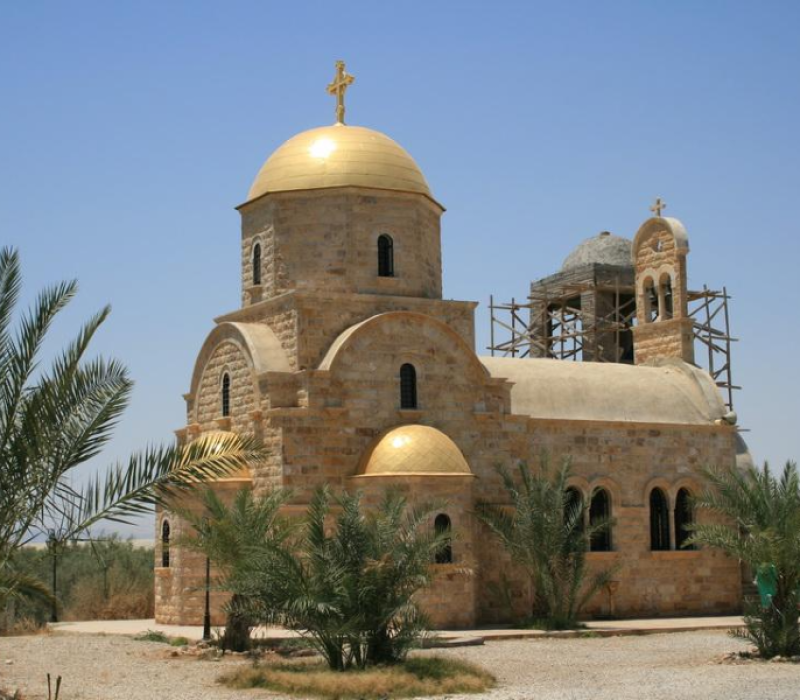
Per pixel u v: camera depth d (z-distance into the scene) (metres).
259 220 44.25
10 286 21.89
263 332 42.41
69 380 21.73
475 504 41.81
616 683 26.44
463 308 44.06
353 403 40.47
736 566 48.72
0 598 21.77
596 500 46.31
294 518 31.83
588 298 61.25
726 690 24.88
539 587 40.53
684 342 53.25
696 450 48.75
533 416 45.53
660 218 54.88
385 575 27.70
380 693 24.44
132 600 48.25
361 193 43.06
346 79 46.47
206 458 22.66
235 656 31.56
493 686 25.88
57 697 22.94
